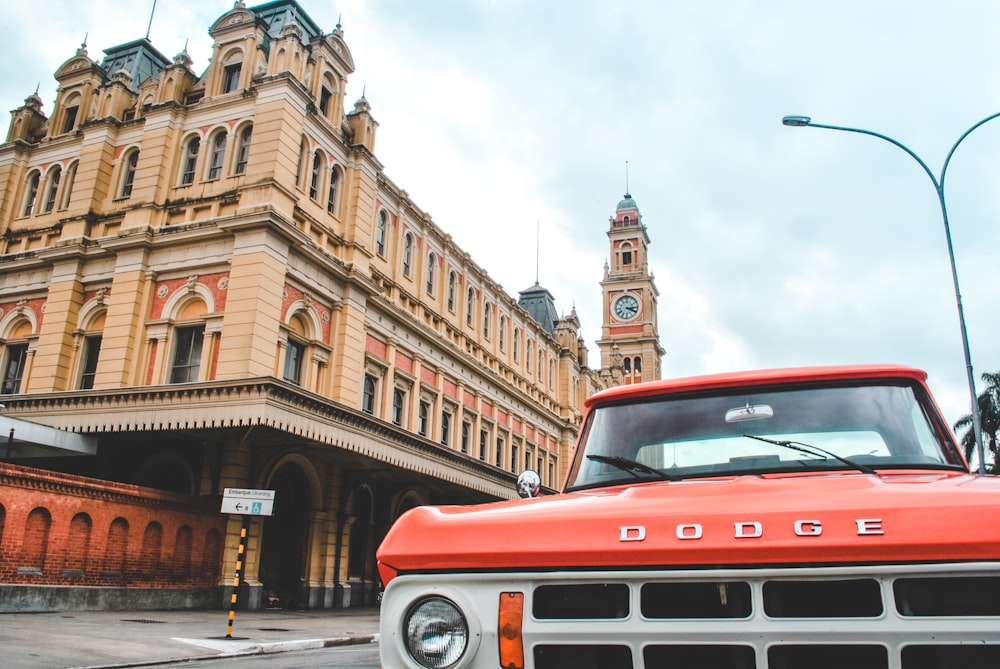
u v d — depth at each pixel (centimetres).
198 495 1991
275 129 2198
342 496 2389
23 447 1906
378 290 2544
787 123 1619
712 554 191
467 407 3303
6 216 2633
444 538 216
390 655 205
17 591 1409
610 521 206
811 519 191
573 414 4609
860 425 312
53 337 2284
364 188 2567
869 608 182
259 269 2031
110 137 2508
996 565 173
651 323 6944
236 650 1105
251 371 1953
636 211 7488
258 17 2459
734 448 316
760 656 181
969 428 4222
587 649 194
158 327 2155
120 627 1288
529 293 5016
